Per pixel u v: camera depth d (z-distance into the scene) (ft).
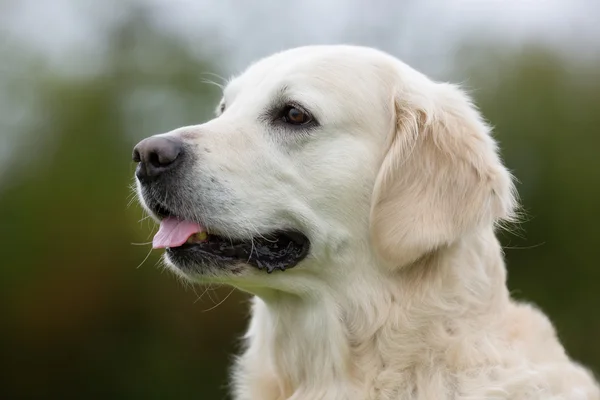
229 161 16.79
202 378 51.16
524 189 55.67
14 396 52.90
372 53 18.13
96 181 55.16
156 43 60.54
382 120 17.37
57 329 53.16
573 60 59.72
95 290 53.21
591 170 55.26
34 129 57.88
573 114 57.16
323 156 16.78
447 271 16.37
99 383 52.80
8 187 55.26
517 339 16.40
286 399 17.57
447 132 17.26
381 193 16.56
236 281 16.92
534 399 15.34
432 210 16.51
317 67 17.35
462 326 16.19
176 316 52.19
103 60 60.54
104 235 53.47
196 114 57.72
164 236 16.76
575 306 54.75
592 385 16.37
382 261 16.42
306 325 17.06
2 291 52.95
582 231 55.16
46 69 60.18
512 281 54.49
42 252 53.47
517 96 57.00
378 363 16.40
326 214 16.72
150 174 16.76
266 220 16.80
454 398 15.51
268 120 17.29
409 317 16.21
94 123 57.47
